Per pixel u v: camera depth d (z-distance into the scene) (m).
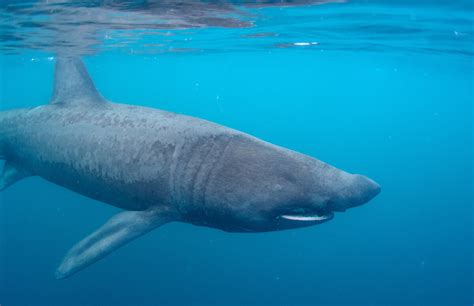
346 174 5.38
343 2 10.80
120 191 6.30
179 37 17.84
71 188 7.28
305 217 5.20
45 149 7.28
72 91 7.43
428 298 18.34
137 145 6.04
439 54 21.41
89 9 11.30
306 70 42.16
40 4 10.56
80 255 5.38
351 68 37.31
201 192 5.49
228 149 5.48
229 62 35.25
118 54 25.72
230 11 11.94
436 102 78.12
